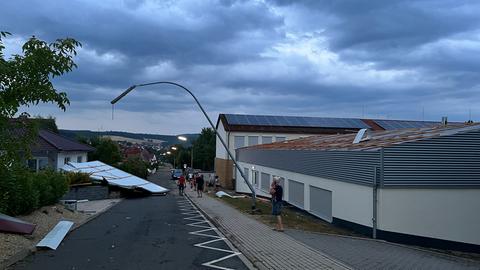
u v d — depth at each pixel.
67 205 20.02
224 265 9.67
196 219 18.69
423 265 10.23
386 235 14.30
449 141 14.74
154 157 156.12
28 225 11.99
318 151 19.92
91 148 46.16
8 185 13.34
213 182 54.75
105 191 32.56
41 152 33.72
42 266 9.11
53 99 9.04
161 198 34.28
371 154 14.80
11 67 8.45
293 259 10.06
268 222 17.06
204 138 112.00
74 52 9.29
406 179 14.40
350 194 16.44
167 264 9.63
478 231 14.70
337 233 15.37
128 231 14.70
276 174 28.16
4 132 9.09
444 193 14.63
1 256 9.30
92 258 10.04
